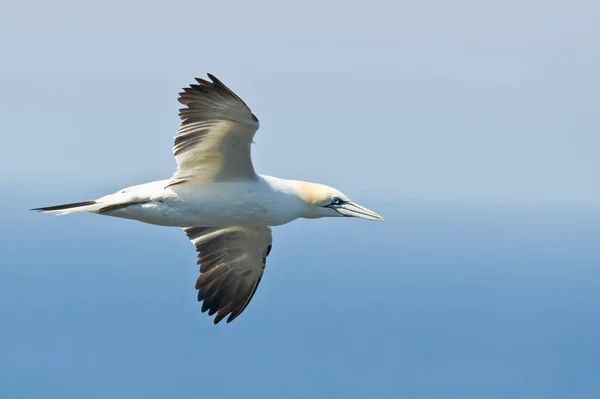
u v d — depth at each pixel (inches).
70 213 764.6
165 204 773.3
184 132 749.9
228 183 777.6
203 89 721.0
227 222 788.6
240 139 748.6
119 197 771.4
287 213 800.9
